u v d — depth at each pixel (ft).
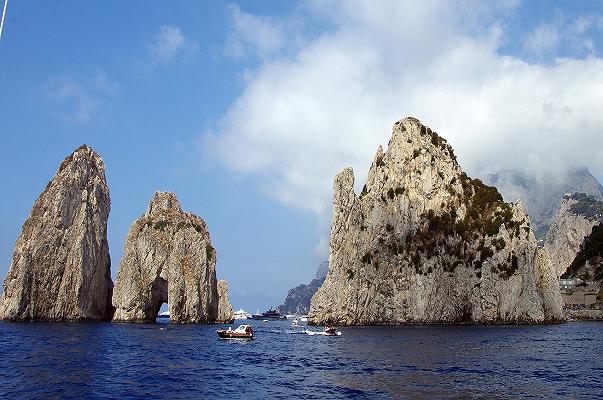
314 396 138.92
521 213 546.26
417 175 577.02
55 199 502.79
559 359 220.02
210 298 533.96
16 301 468.34
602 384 156.97
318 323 590.14
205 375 174.19
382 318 538.47
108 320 538.06
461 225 549.54
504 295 521.24
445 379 166.30
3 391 138.00
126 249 526.16
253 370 188.24
